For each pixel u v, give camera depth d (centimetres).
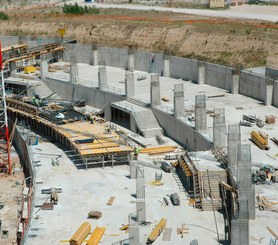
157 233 5450
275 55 9894
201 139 7469
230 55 10494
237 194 5562
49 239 5559
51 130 8781
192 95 9300
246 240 4819
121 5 16550
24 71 11500
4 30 14875
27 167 7900
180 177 6850
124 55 11206
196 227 5606
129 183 6844
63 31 12788
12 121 9431
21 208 6394
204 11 14550
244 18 12850
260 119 8081
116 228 5734
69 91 10456
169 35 11919
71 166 7462
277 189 6106
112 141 7844
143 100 9138
